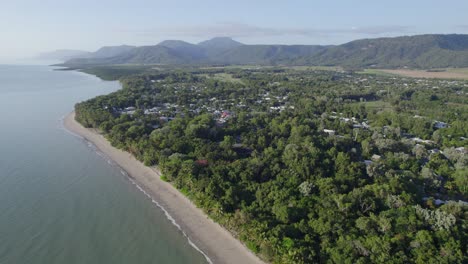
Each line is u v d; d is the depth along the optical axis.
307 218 59.59
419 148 96.88
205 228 62.53
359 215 58.78
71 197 75.50
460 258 44.75
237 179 75.94
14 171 89.81
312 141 97.81
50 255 55.31
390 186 65.06
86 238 60.03
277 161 84.19
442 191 73.56
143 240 59.56
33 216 67.00
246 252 55.03
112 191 78.75
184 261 54.12
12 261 53.69
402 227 52.25
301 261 46.97
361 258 46.06
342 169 76.62
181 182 76.56
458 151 95.06
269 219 58.84
